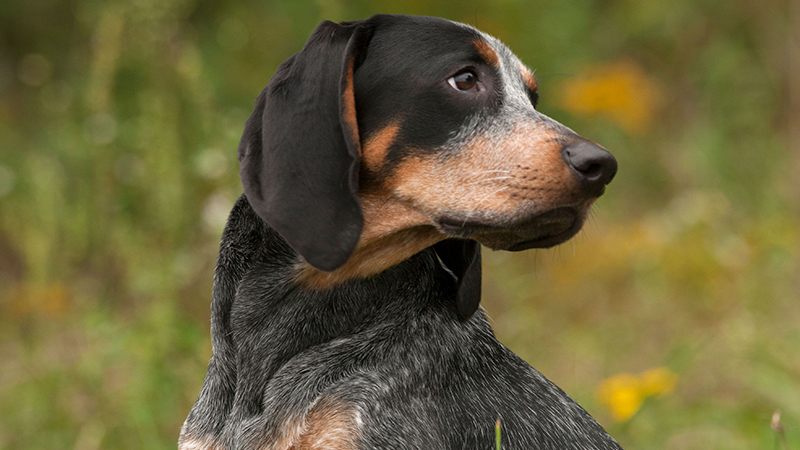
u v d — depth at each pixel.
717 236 11.02
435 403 4.90
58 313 9.42
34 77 13.38
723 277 10.28
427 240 5.16
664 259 10.58
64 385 8.12
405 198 4.99
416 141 4.93
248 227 5.24
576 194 4.77
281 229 4.62
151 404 7.45
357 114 4.95
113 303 9.47
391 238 5.10
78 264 9.94
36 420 7.83
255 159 4.81
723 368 8.62
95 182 9.41
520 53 12.75
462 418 4.92
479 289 5.19
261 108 4.92
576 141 4.83
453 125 4.93
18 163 11.51
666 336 9.44
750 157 12.38
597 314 10.01
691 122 14.01
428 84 4.92
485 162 4.89
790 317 9.31
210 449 5.07
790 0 13.14
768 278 10.12
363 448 4.61
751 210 11.73
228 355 5.21
